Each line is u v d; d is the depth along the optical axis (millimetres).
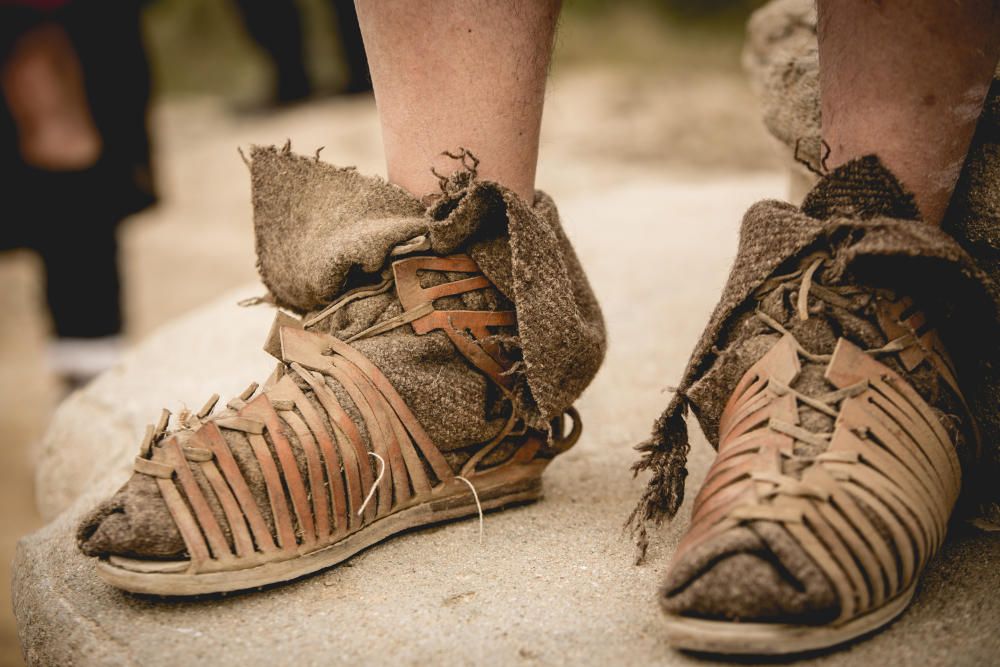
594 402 2463
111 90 3994
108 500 1557
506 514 1879
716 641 1355
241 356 2869
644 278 3359
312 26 13375
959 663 1365
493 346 1746
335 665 1451
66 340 4348
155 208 4383
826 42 1635
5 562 4133
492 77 1671
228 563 1561
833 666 1369
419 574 1675
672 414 1668
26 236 4102
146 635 1531
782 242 1558
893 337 1536
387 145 1764
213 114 12195
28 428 5500
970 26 1513
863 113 1587
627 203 4520
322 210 1721
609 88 9992
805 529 1347
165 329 3217
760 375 1533
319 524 1627
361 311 1707
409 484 1754
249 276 7531
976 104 1575
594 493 1973
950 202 1785
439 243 1681
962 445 1593
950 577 1579
